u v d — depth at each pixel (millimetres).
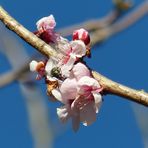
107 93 519
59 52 536
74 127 538
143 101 504
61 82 534
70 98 532
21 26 537
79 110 534
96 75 526
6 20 537
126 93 509
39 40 535
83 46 532
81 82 520
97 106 519
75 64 535
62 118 537
